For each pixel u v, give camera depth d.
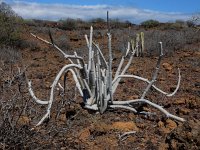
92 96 5.93
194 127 4.56
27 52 16.17
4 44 16.16
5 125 4.24
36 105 5.88
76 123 5.38
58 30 28.05
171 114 5.67
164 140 4.97
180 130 4.62
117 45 17.44
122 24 35.47
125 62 12.45
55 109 5.77
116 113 5.93
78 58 5.72
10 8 17.64
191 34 18.81
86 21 39.22
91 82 5.90
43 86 7.96
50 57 14.61
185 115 5.95
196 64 11.50
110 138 4.94
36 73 9.83
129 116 5.77
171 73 10.09
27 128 4.50
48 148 4.50
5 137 4.21
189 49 15.47
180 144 4.50
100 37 23.30
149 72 10.33
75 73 6.37
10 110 4.95
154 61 12.66
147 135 5.12
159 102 6.76
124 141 4.89
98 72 5.75
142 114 5.88
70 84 8.20
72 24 34.41
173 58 13.25
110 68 5.82
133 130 5.25
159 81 8.88
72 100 6.07
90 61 5.85
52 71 10.45
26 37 20.42
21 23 19.66
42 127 4.94
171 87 7.81
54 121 5.23
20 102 5.40
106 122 5.52
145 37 19.17
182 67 11.10
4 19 17.06
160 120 5.68
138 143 4.87
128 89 7.83
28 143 4.32
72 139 4.81
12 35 16.86
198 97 7.12
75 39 22.16
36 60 13.46
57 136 4.82
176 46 15.86
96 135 4.99
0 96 5.07
